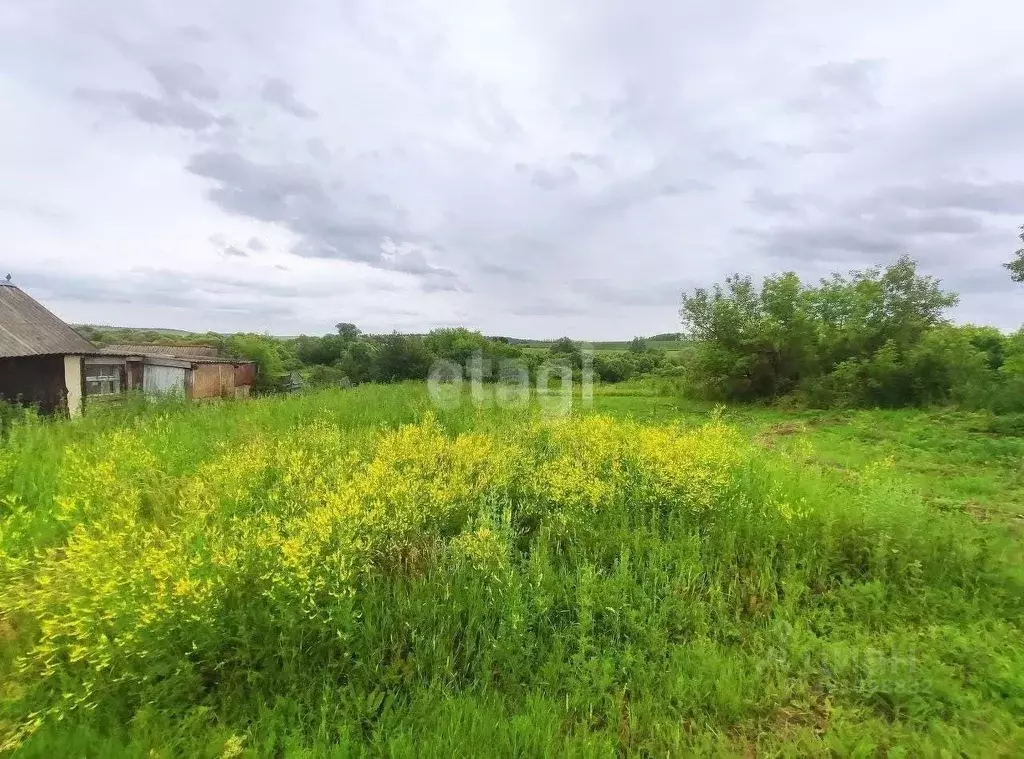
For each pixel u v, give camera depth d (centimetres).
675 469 448
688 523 416
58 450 501
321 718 221
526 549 385
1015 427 878
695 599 322
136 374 1655
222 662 236
